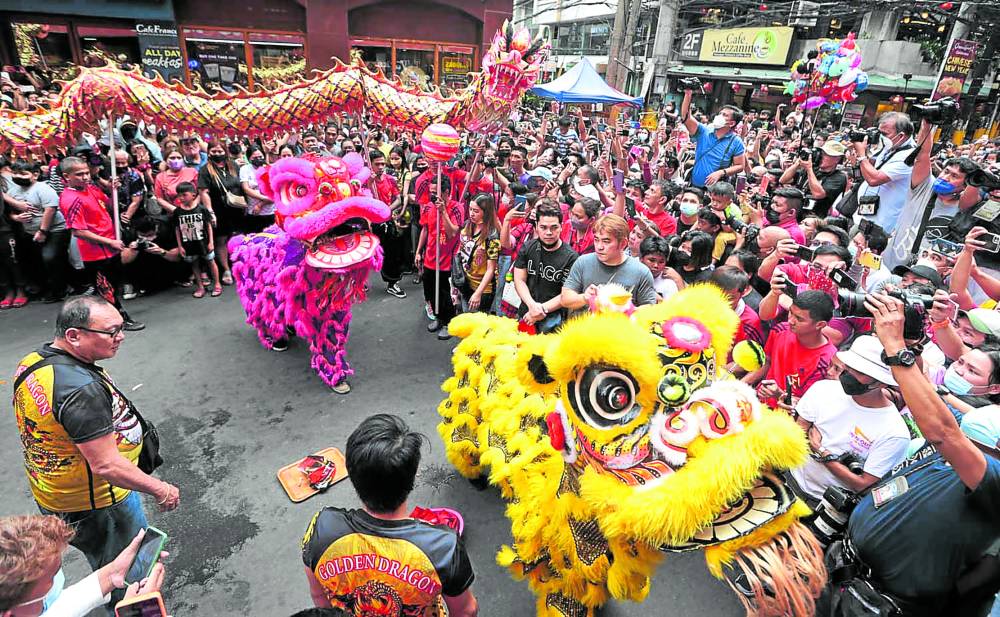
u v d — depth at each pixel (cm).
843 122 1673
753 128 1295
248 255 428
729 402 150
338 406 400
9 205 509
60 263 529
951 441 153
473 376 274
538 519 212
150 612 144
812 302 261
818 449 235
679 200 521
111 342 197
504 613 250
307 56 1344
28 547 133
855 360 205
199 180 566
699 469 142
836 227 372
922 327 161
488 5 1457
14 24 1090
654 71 1864
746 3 1920
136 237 556
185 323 516
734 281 309
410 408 402
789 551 145
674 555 287
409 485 150
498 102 428
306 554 158
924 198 439
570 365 164
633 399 156
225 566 269
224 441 357
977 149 1133
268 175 376
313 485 316
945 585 173
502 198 556
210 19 1238
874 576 185
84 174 464
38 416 189
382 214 368
